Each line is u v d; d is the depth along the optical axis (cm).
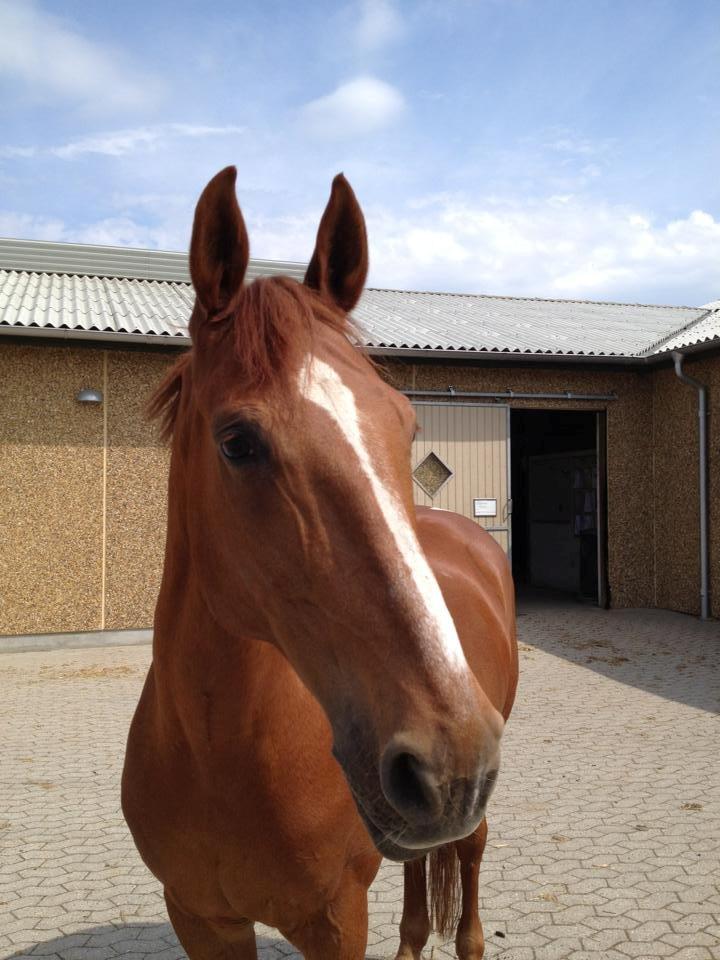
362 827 173
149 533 912
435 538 298
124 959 278
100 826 398
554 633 937
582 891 319
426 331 1087
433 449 1016
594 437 1438
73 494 888
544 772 468
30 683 716
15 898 324
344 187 153
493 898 314
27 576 872
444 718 106
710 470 1002
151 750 172
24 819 408
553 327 1233
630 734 544
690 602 1048
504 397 1045
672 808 407
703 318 1310
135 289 1209
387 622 113
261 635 139
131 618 905
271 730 155
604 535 1107
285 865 158
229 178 135
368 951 281
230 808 156
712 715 588
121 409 901
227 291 140
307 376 124
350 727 116
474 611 259
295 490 120
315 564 119
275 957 280
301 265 1356
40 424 877
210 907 170
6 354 865
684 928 289
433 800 103
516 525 1568
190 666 154
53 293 1083
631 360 1034
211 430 128
